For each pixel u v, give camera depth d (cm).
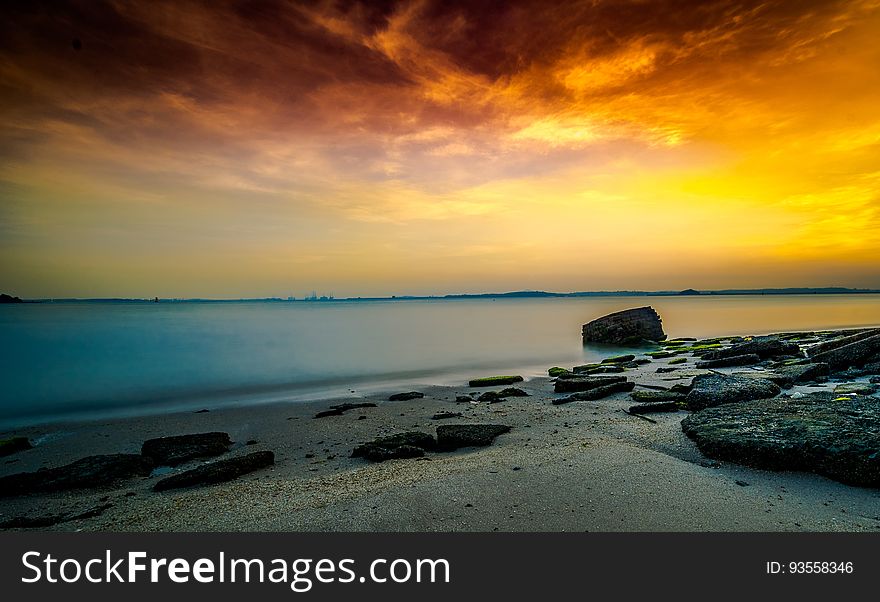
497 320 9106
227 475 1070
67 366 3431
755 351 2469
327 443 1392
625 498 751
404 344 4841
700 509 711
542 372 2964
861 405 1055
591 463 916
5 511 936
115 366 3434
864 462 777
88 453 1421
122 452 1424
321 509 767
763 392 1350
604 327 4769
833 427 900
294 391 2505
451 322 8581
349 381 2802
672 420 1296
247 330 6694
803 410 1059
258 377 2986
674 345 4181
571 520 688
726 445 925
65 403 2264
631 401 1684
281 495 885
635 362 2905
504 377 2536
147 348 4494
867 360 1816
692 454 986
